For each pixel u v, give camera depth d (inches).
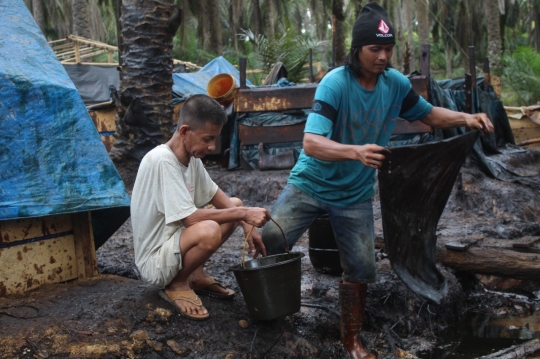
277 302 127.6
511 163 341.7
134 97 341.4
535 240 209.9
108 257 192.1
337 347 147.5
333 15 641.6
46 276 146.6
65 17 1320.1
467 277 203.9
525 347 156.9
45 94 146.0
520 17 1777.8
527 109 494.9
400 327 169.5
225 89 362.9
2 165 134.5
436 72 1653.5
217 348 126.1
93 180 150.6
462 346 165.8
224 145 364.8
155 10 338.6
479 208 275.3
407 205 142.2
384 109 135.5
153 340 122.6
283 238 136.7
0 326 118.9
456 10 1325.0
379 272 187.0
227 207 142.6
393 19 1299.2
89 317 125.1
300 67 613.9
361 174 136.5
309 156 129.7
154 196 127.5
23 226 140.9
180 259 126.2
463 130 319.0
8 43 150.8
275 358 130.7
